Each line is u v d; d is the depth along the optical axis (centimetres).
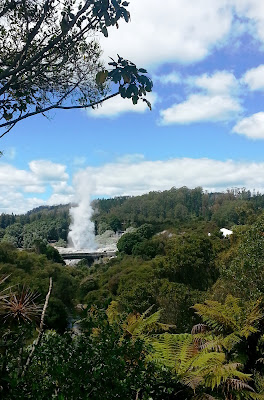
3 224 9344
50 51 252
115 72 202
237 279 960
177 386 344
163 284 1587
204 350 428
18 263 2509
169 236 3775
